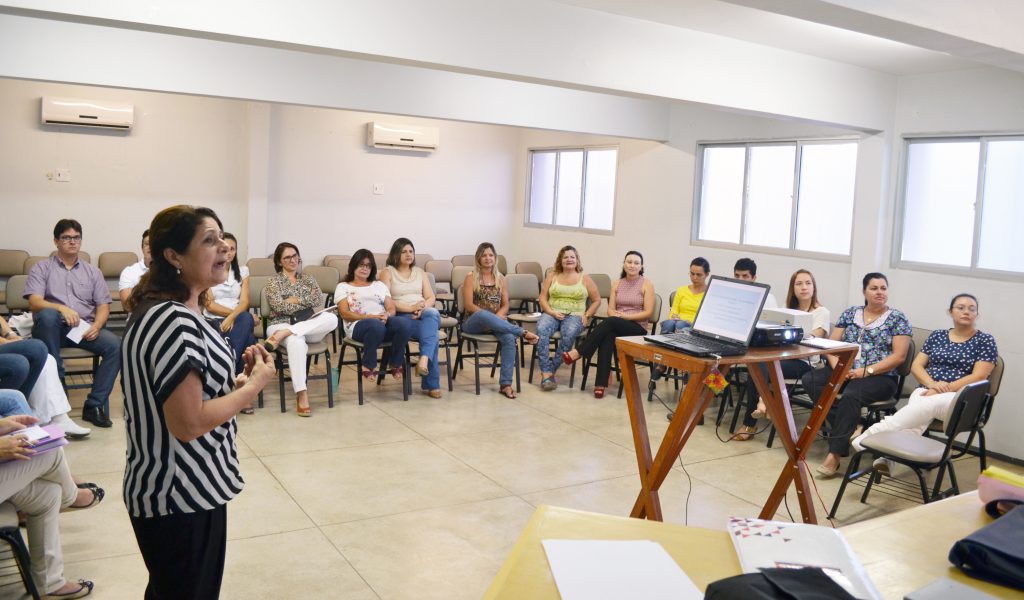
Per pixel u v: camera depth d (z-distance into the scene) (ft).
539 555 4.47
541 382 21.39
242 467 14.17
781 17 14.23
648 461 9.59
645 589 4.11
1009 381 17.01
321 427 16.81
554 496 13.38
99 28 17.57
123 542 10.96
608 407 19.40
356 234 29.43
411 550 11.14
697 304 20.72
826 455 16.29
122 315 24.81
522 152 32.19
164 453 6.10
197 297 6.56
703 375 8.86
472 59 13.75
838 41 15.72
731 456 16.02
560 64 14.51
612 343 20.12
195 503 6.21
